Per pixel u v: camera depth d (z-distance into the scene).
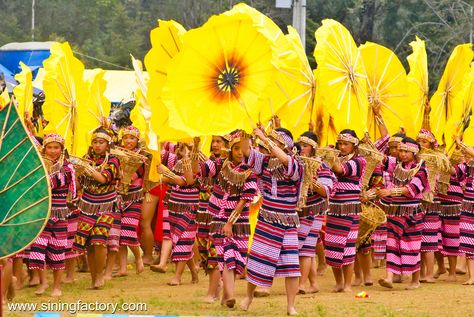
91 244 23.03
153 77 20.28
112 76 39.50
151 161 25.33
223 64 18.31
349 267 23.02
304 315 18.77
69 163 21.86
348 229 22.72
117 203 23.50
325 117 22.81
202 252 21.70
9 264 20.44
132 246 26.34
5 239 15.25
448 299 21.81
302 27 35.28
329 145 22.45
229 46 18.28
